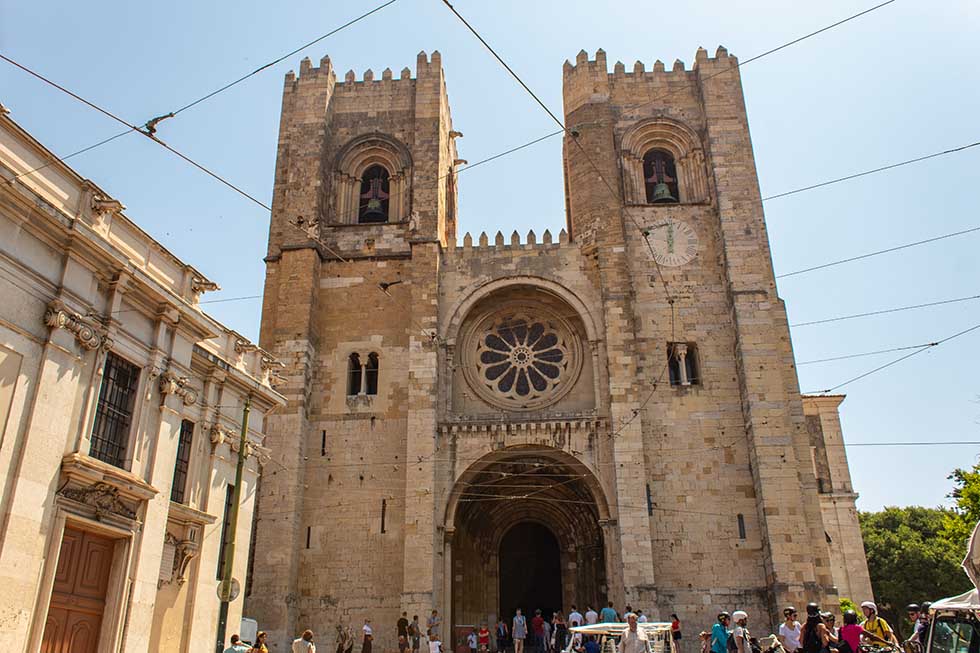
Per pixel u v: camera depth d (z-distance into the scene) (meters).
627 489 38.06
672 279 43.47
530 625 49.53
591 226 44.19
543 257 44.44
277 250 46.06
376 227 46.19
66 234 20.47
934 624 15.79
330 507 40.09
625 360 40.53
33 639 18.56
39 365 19.62
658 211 45.09
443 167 49.19
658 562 38.06
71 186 21.48
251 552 38.47
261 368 30.89
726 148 45.41
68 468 19.89
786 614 20.03
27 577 18.48
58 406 19.92
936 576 67.50
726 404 40.78
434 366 41.25
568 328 44.06
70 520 20.00
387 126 49.25
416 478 39.09
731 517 38.69
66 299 20.52
